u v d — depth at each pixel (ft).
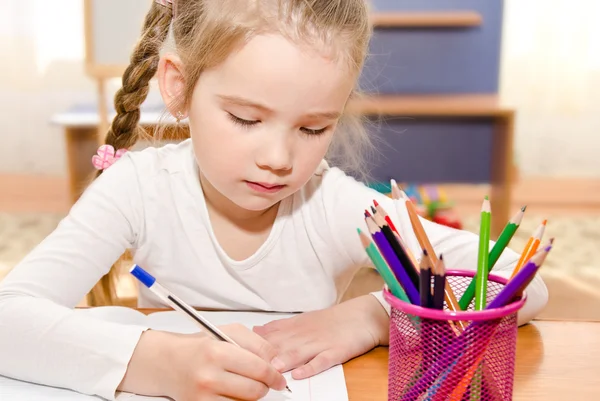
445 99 11.99
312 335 2.21
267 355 2.01
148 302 3.06
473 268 2.60
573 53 14.60
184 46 2.40
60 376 2.00
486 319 1.54
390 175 12.51
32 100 14.01
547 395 1.90
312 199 2.96
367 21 2.46
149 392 1.95
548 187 13.32
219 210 2.91
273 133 2.12
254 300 2.95
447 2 13.51
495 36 13.56
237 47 2.06
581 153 14.67
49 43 13.97
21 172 14.10
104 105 9.22
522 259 1.72
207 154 2.24
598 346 2.24
